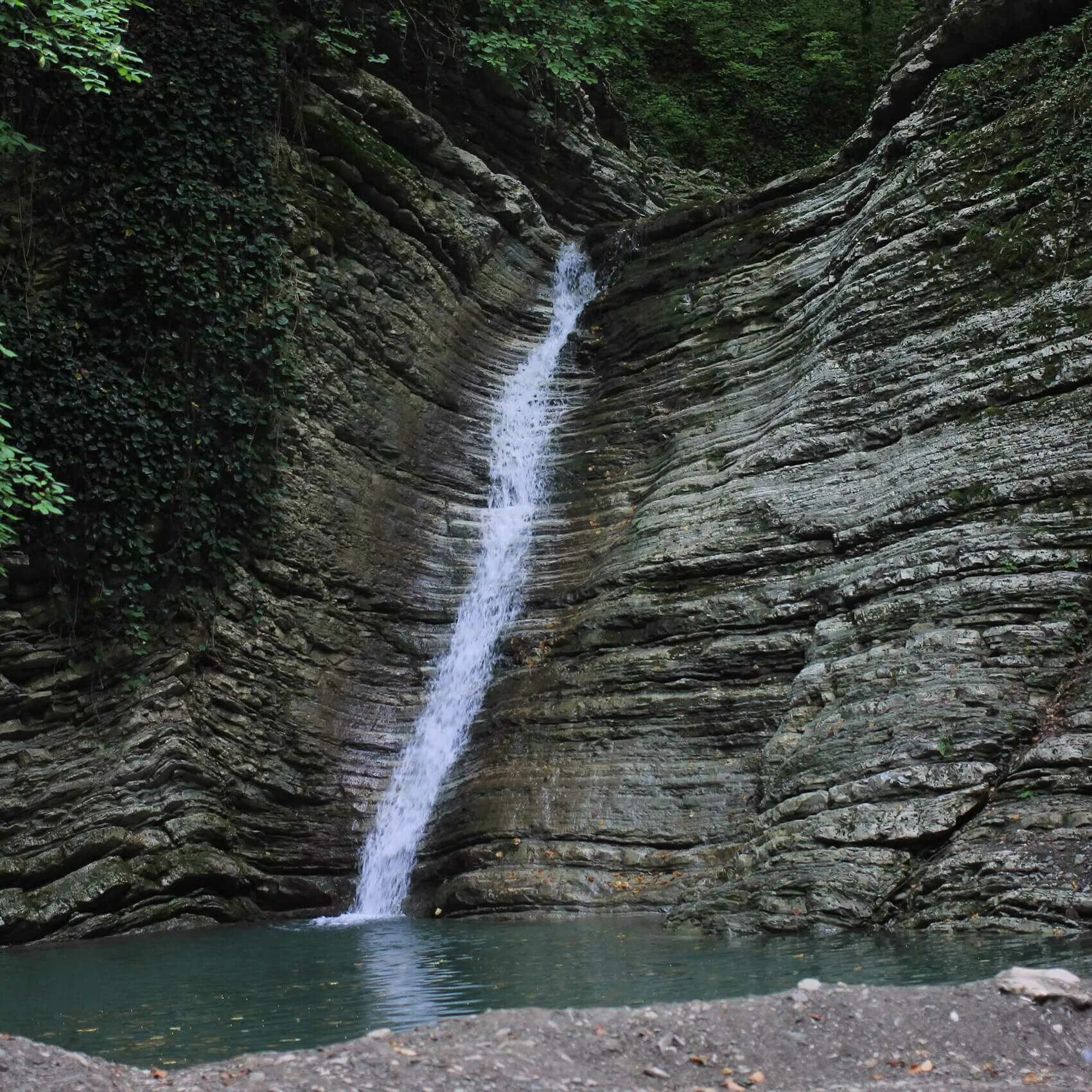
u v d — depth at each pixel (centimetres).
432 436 1853
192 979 966
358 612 1670
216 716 1488
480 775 1455
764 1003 605
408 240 1892
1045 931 903
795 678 1299
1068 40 1502
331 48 1819
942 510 1288
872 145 1811
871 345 1494
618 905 1227
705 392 1783
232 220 1614
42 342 1402
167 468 1481
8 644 1351
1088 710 1048
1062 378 1278
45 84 1471
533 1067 532
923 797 1057
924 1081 534
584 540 1730
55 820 1338
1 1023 799
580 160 2314
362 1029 727
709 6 3225
